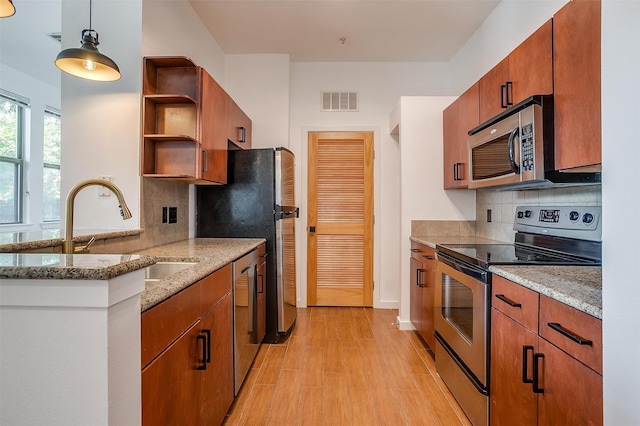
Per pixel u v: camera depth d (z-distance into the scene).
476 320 1.66
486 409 1.57
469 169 2.40
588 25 1.29
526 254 1.88
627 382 0.72
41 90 4.43
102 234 1.62
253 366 2.38
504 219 2.61
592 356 0.93
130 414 0.76
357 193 3.80
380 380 2.19
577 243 1.74
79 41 1.95
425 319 2.66
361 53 3.58
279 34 3.17
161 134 2.01
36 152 4.37
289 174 3.07
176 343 1.16
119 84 1.94
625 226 0.73
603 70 0.79
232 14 2.83
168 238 2.34
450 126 2.88
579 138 1.35
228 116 2.60
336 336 2.95
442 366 2.16
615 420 0.75
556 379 1.08
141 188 1.97
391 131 3.66
